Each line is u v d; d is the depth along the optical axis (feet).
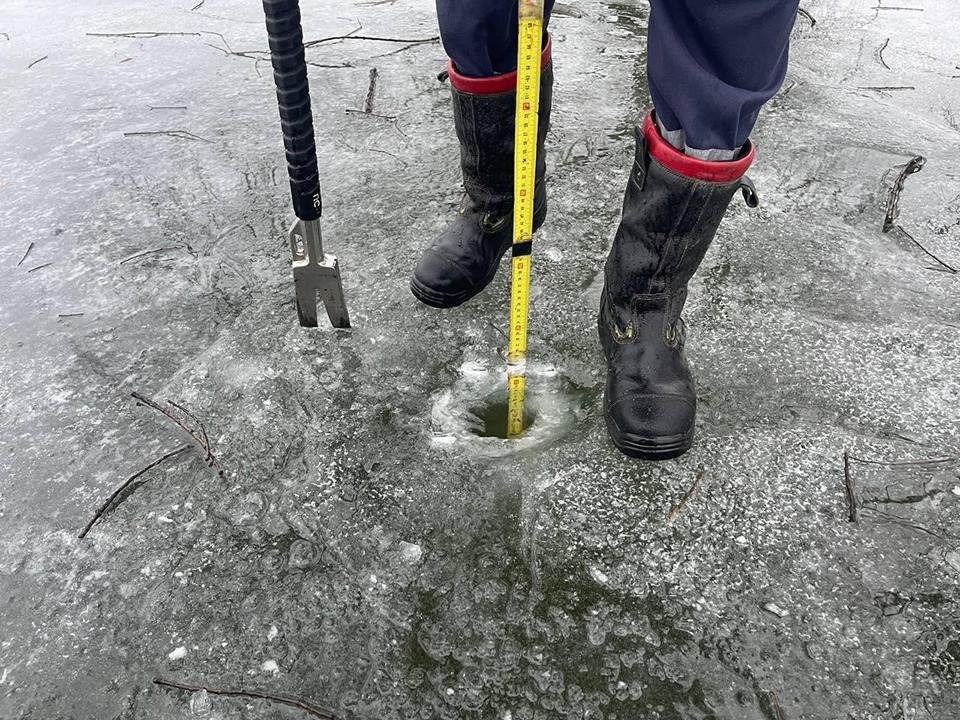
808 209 4.92
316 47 7.18
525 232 3.10
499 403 3.72
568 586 2.92
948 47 7.14
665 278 3.34
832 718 2.57
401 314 4.11
